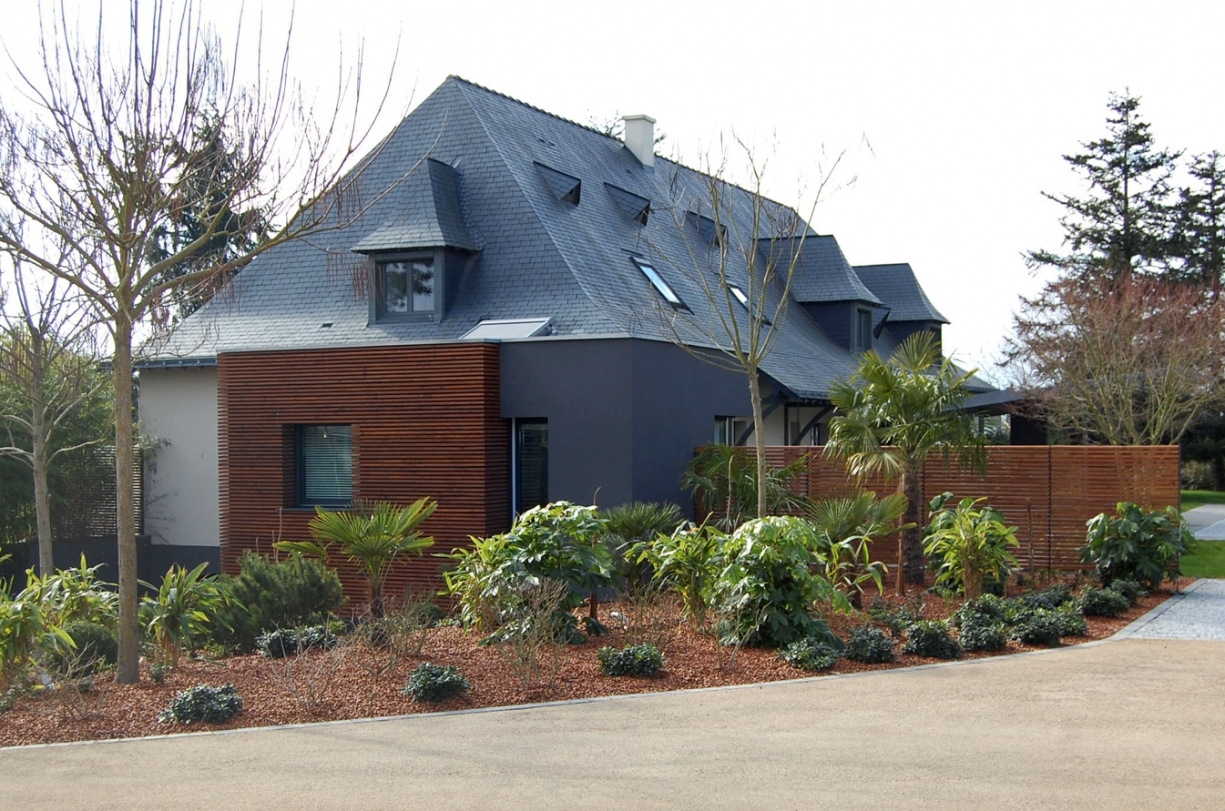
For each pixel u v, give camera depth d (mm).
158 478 20484
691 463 17219
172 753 7160
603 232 21109
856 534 13031
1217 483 37656
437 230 18359
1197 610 12766
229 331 19516
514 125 22438
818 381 22188
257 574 11836
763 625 10156
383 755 7000
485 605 10414
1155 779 6281
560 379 15945
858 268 34312
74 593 11312
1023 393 27188
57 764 6957
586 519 10695
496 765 6738
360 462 16703
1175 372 24141
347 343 17469
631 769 6602
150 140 8961
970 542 12844
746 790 6160
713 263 24547
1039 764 6594
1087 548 14664
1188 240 39062
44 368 13555
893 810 5785
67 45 8945
